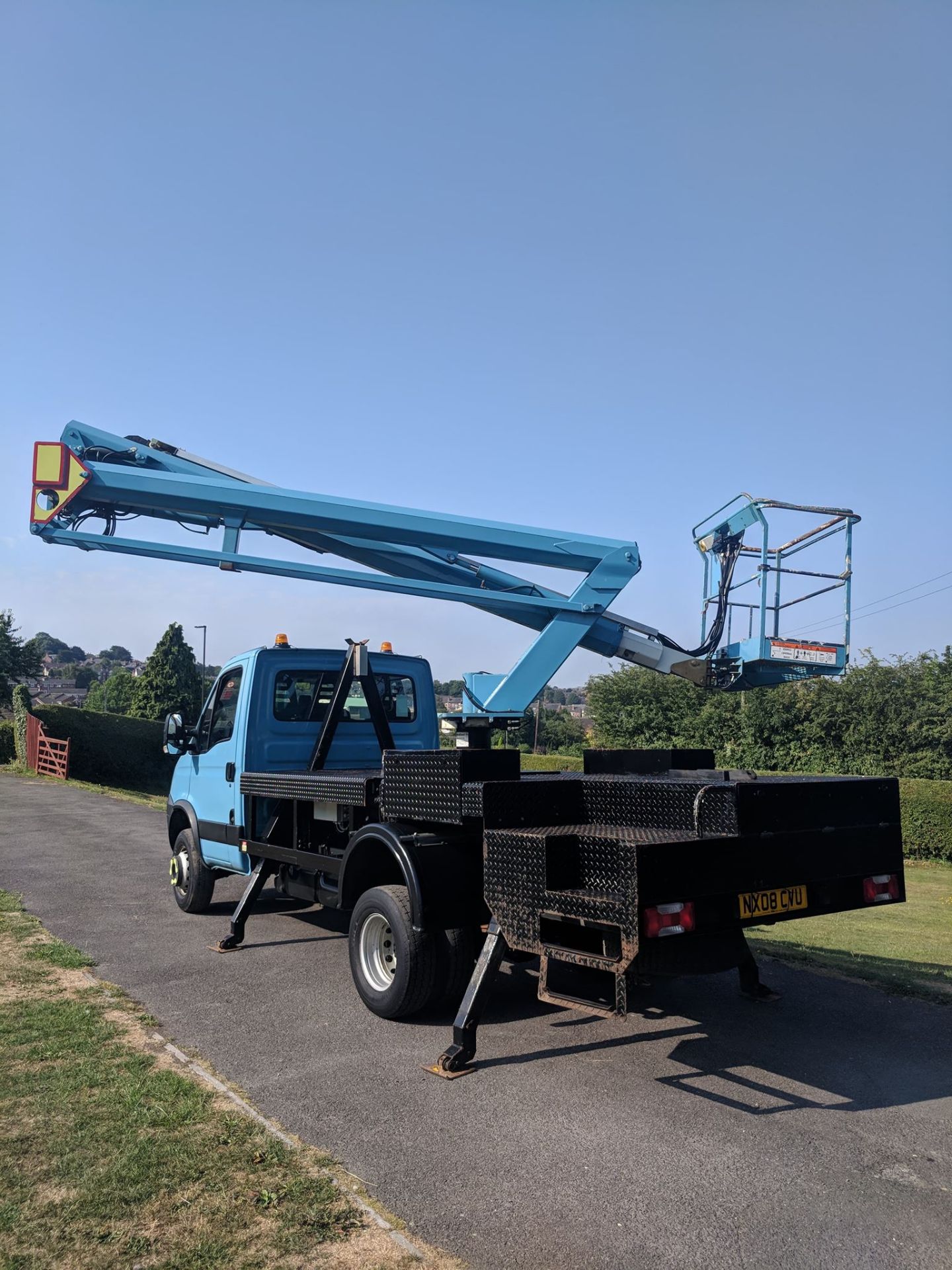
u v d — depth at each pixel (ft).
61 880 35.76
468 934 18.01
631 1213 10.96
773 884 14.53
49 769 94.58
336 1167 11.98
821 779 16.61
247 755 25.32
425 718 29.30
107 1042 16.56
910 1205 11.22
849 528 30.55
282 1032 17.57
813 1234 10.53
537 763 76.89
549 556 30.40
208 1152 12.26
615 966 13.20
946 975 23.24
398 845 17.46
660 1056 16.57
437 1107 14.10
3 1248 9.98
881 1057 16.61
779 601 30.17
